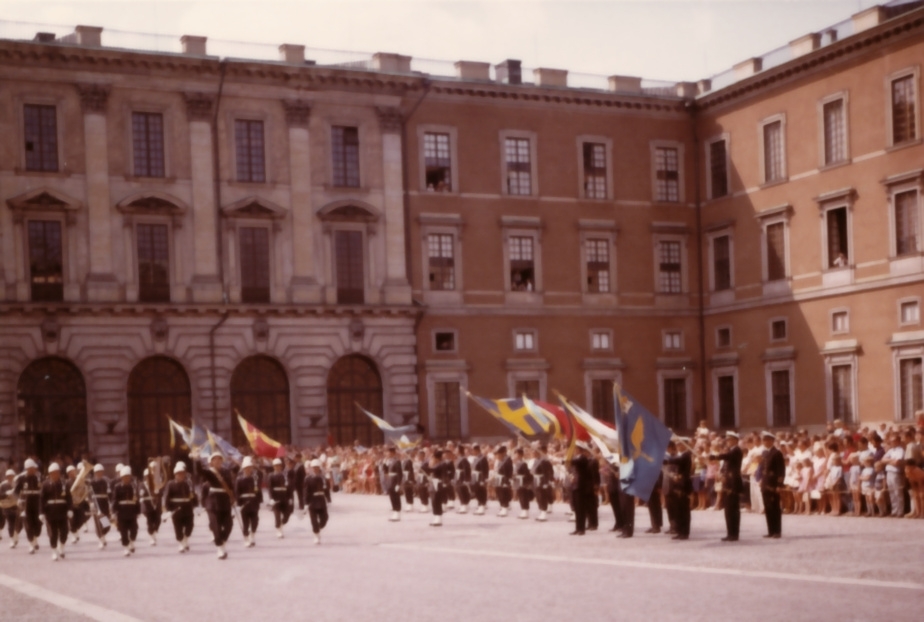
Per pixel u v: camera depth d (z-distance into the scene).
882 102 55.19
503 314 63.19
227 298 57.97
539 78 65.12
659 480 29.45
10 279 54.56
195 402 57.31
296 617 17.52
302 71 59.31
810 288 59.25
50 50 55.16
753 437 37.31
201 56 57.84
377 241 60.94
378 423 48.06
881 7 55.62
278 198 59.28
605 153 65.94
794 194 60.28
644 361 65.88
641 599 17.75
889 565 20.80
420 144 62.09
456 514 40.28
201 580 23.44
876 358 55.56
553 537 29.64
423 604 18.23
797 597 17.36
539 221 64.00
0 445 53.72
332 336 59.88
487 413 62.59
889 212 54.81
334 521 38.91
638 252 66.19
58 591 22.89
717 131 65.62
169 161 57.50
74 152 55.91
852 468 32.22
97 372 55.66
